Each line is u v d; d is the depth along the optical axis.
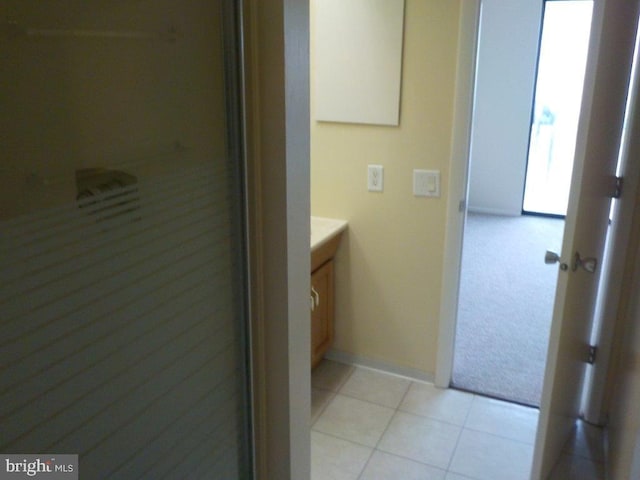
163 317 1.05
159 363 1.05
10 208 0.73
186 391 1.14
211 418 1.25
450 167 2.47
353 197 2.74
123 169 0.92
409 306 2.77
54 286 0.80
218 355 1.24
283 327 1.30
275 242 1.25
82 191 0.84
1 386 0.73
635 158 2.19
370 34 2.47
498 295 3.99
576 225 1.79
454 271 2.60
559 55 5.48
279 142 1.19
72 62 0.81
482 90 5.64
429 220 2.60
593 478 2.18
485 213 6.02
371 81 2.52
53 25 0.77
